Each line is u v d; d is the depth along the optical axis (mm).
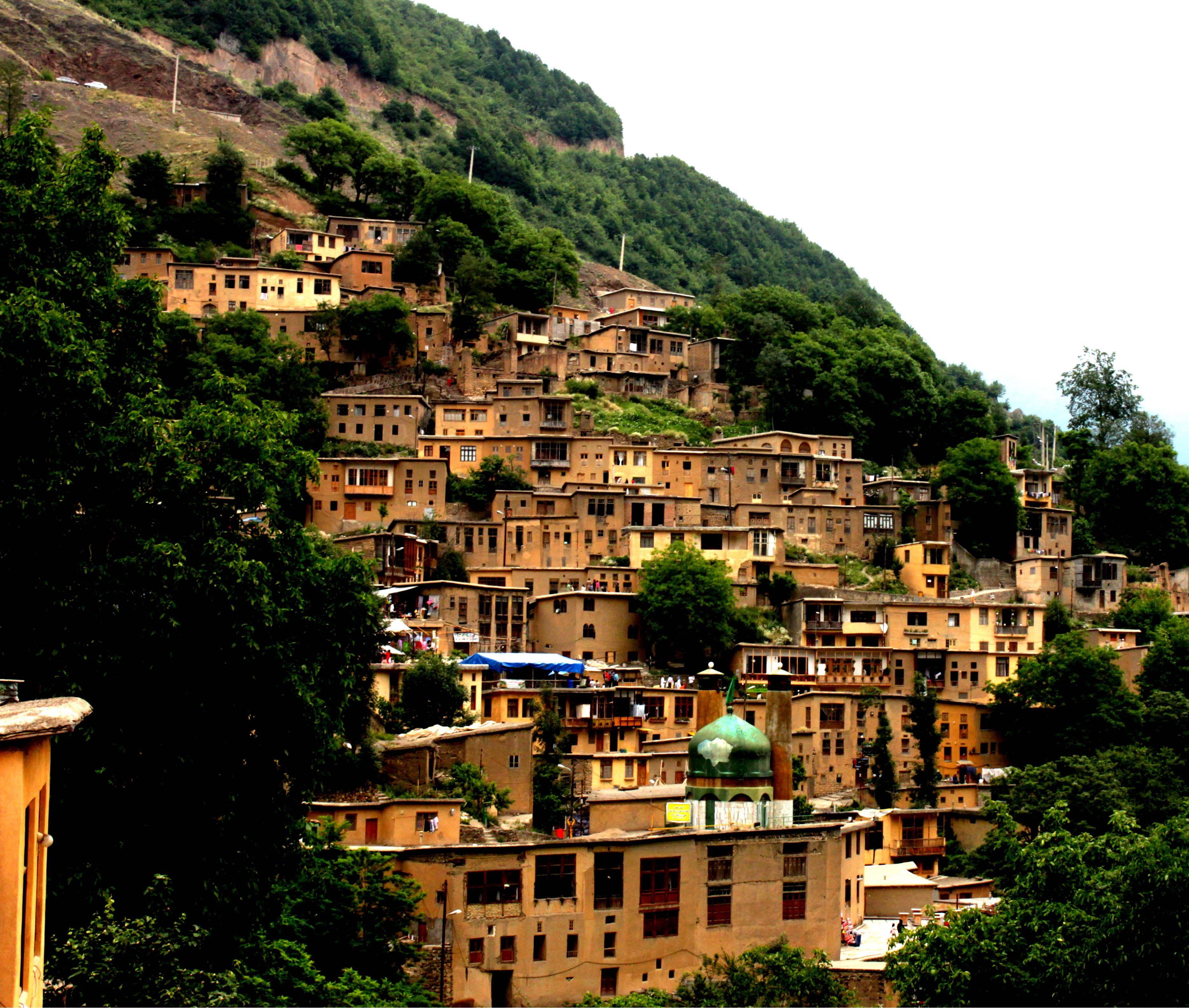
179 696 47406
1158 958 53188
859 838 97812
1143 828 110938
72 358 46000
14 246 49281
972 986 56656
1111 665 138250
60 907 43656
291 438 54531
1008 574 178875
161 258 199750
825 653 148625
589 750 125312
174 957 40688
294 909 63875
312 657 51406
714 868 83312
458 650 139500
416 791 86562
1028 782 121562
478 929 75438
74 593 45562
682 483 178625
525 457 176625
